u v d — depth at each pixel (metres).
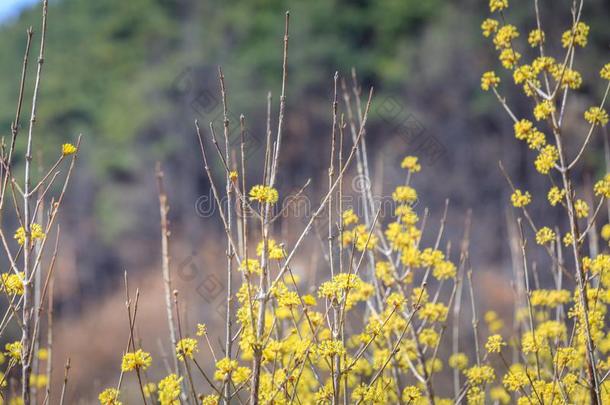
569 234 4.68
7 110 42.47
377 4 51.44
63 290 32.03
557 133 4.65
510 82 38.88
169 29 52.41
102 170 40.19
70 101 45.69
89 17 58.16
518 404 4.59
